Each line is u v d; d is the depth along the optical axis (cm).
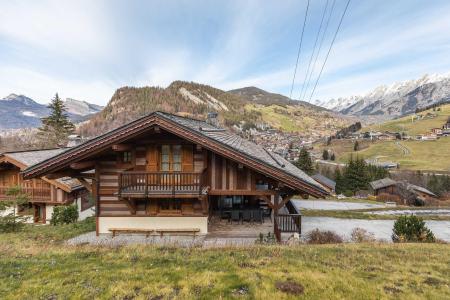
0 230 1502
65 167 1266
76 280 695
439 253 1034
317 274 736
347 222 2288
